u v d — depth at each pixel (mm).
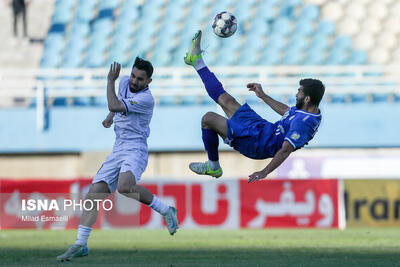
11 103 57375
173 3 66000
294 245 27531
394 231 37062
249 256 22141
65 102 55969
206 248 25906
